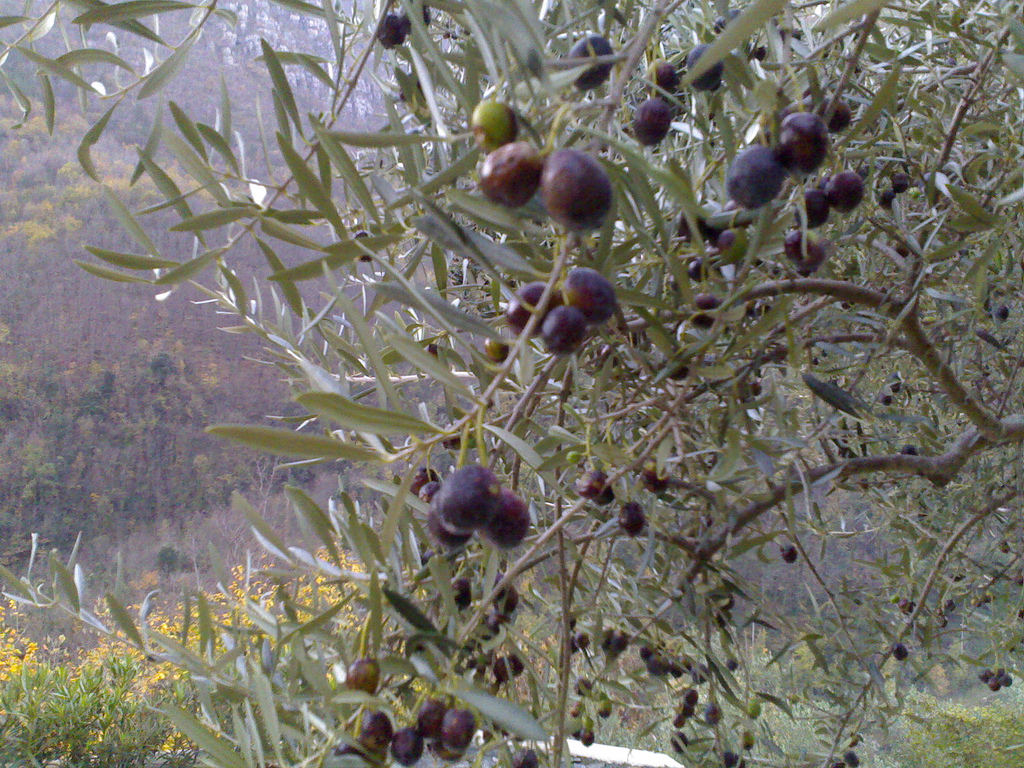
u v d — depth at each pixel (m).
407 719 0.31
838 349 0.57
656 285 0.37
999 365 0.71
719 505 0.50
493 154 0.23
